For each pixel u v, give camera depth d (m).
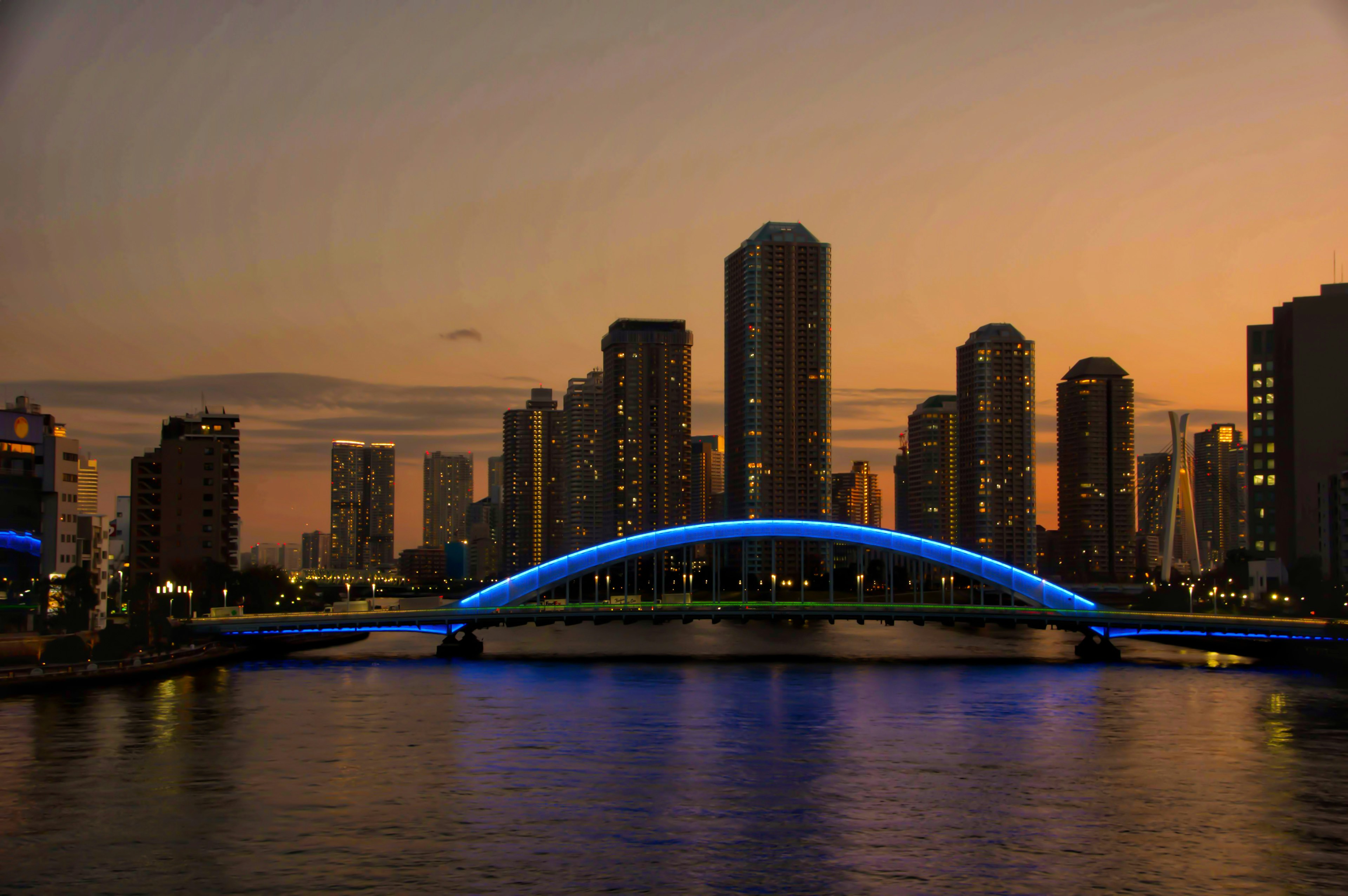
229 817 79.12
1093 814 80.44
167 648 182.50
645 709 129.38
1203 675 169.25
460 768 95.19
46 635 170.62
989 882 66.06
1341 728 115.31
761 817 79.62
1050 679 163.62
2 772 92.75
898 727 116.31
